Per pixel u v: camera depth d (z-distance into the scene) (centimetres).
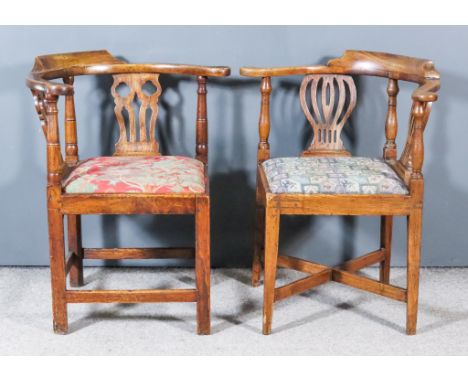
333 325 255
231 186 298
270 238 241
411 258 242
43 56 257
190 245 302
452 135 293
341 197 237
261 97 273
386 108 290
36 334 247
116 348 239
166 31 283
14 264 301
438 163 296
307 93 290
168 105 289
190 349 239
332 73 272
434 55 286
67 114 268
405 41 285
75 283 284
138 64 270
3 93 284
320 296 277
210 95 289
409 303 246
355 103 277
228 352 237
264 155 275
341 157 267
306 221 301
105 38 282
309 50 285
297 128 293
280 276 297
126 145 276
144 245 302
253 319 259
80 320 256
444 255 305
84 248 283
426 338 247
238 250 304
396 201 238
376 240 303
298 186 238
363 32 284
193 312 263
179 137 293
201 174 249
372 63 268
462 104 290
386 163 262
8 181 293
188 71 270
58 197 234
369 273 302
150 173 241
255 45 285
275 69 266
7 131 288
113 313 262
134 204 234
